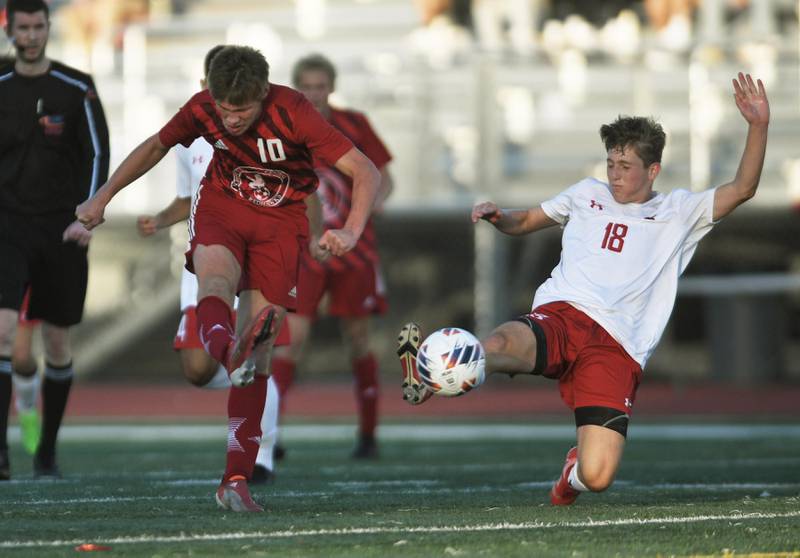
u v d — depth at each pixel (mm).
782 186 55094
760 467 23266
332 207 26984
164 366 58688
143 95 58938
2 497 16531
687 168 54469
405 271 57625
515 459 26078
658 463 24438
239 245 14992
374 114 56125
